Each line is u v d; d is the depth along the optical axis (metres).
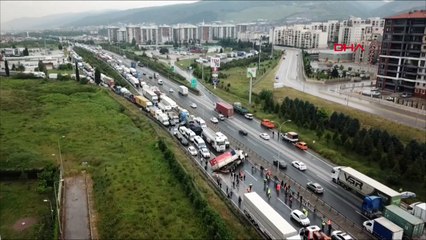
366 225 50.88
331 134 90.81
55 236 45.62
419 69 133.25
